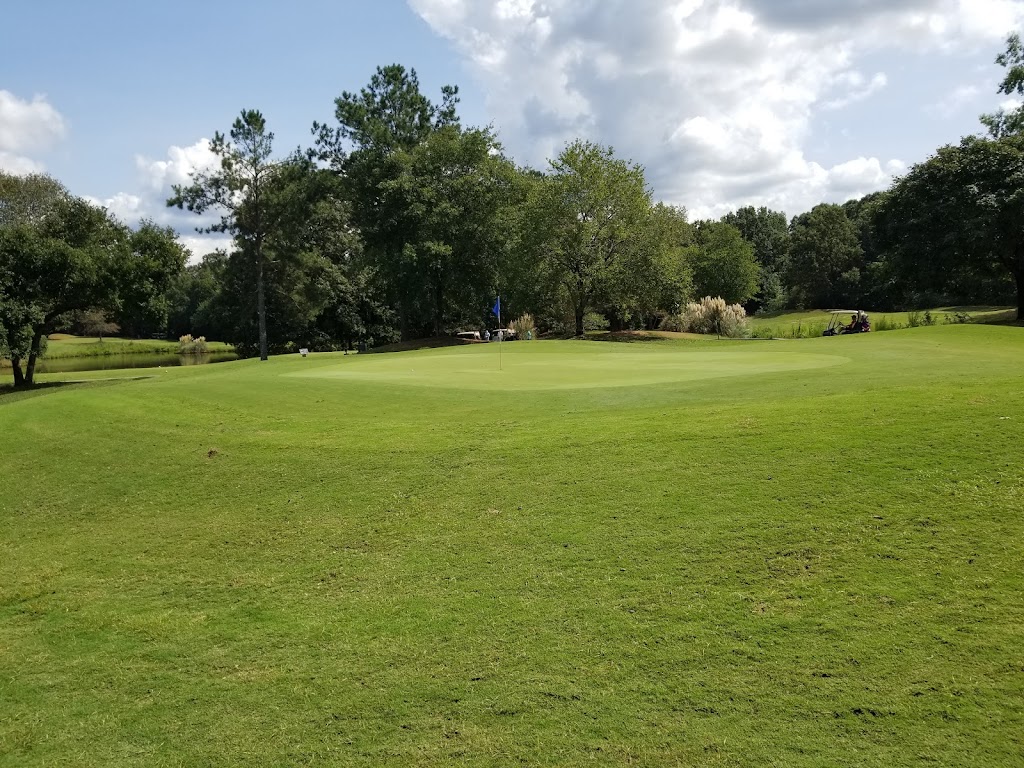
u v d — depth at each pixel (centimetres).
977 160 3903
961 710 411
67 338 8975
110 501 944
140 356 6900
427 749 429
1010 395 867
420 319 5453
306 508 848
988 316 4434
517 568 638
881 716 415
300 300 5403
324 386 1484
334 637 569
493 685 483
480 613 574
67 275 3300
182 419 1249
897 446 739
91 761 445
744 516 657
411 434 1059
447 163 4528
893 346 2250
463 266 4584
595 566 620
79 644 600
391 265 4375
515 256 4225
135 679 538
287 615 617
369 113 4872
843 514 633
